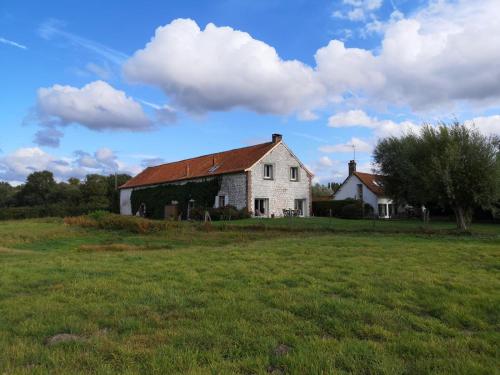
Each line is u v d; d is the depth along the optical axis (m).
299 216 40.00
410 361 4.80
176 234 22.45
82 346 5.16
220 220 34.66
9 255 14.20
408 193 32.34
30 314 6.51
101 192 73.81
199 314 6.42
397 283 8.28
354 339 5.43
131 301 7.15
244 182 37.94
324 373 4.40
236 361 4.74
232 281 8.59
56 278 9.14
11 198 87.19
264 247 14.71
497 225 31.88
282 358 4.75
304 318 6.30
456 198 23.78
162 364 4.61
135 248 16.78
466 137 23.83
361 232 22.84
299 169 42.00
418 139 26.52
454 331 5.81
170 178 46.81
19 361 4.72
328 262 10.88
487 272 9.73
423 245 15.09
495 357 4.93
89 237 21.55
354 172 53.38
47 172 86.88
